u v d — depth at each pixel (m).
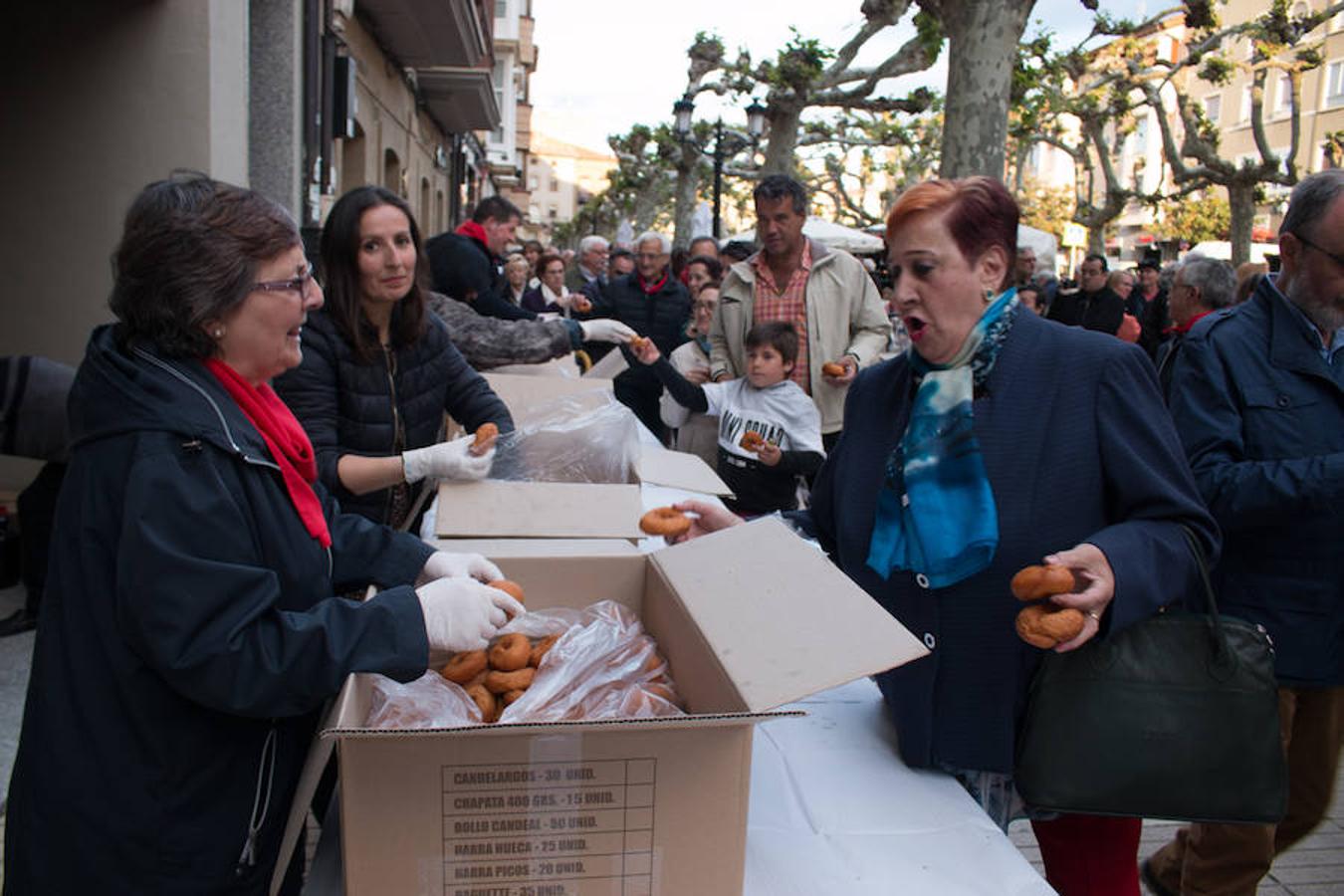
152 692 1.20
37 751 1.23
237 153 5.20
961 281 1.53
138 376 1.21
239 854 1.30
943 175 7.71
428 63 13.45
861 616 1.29
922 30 13.98
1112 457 1.50
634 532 2.12
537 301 9.22
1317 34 32.88
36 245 4.81
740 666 1.26
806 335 4.11
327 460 2.25
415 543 1.63
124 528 1.14
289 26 6.29
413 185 16.39
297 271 1.30
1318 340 2.24
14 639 3.50
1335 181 2.16
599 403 2.83
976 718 1.50
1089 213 24.02
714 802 1.12
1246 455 2.25
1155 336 9.59
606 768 1.09
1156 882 2.76
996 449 1.51
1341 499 2.04
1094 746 1.44
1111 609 1.38
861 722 1.69
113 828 1.22
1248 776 1.46
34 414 3.39
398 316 2.48
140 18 4.72
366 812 1.06
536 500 2.20
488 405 2.72
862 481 1.69
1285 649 2.24
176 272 1.22
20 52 4.68
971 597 1.51
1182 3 17.36
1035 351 1.54
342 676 1.19
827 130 27.84
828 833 1.32
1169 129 21.05
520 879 1.10
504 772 1.07
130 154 4.80
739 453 3.74
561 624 1.59
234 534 1.20
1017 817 1.66
